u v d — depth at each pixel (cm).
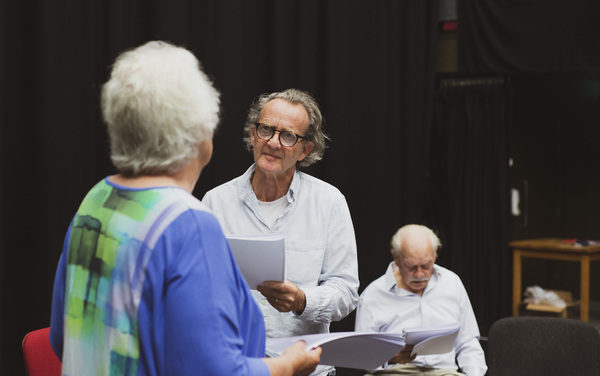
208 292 96
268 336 176
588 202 689
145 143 102
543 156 688
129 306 97
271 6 457
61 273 113
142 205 101
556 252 534
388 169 535
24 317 326
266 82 459
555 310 520
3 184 316
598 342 245
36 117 322
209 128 107
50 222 324
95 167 354
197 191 409
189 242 98
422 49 545
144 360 97
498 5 543
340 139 491
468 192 572
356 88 511
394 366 261
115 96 102
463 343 270
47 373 174
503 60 543
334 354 145
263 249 146
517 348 250
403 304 270
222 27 419
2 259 311
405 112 541
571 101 689
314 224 179
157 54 105
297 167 190
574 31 521
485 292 568
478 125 575
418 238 263
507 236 565
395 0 533
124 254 99
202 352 94
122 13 361
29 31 324
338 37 490
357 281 181
